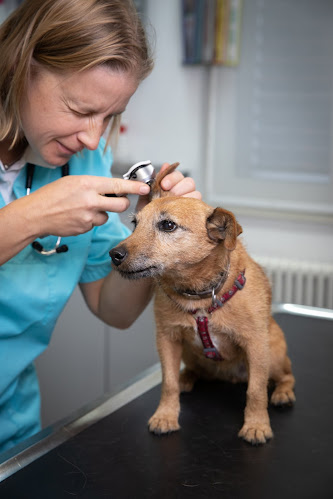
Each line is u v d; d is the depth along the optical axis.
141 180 1.18
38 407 1.42
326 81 2.88
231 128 3.13
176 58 3.17
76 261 1.33
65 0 0.97
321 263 2.92
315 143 2.96
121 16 1.00
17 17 1.04
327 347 1.57
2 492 0.91
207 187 3.24
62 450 1.04
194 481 0.94
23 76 0.99
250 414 1.12
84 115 1.04
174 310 1.20
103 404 1.23
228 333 1.19
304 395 1.29
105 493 0.90
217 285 1.17
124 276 1.18
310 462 1.00
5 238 1.00
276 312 1.85
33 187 1.29
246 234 3.17
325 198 2.99
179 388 1.22
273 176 3.09
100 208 1.01
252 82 3.03
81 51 0.95
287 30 2.89
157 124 3.31
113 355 2.75
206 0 2.92
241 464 0.99
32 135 1.07
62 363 2.78
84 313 2.71
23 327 1.27
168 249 1.17
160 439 1.09
